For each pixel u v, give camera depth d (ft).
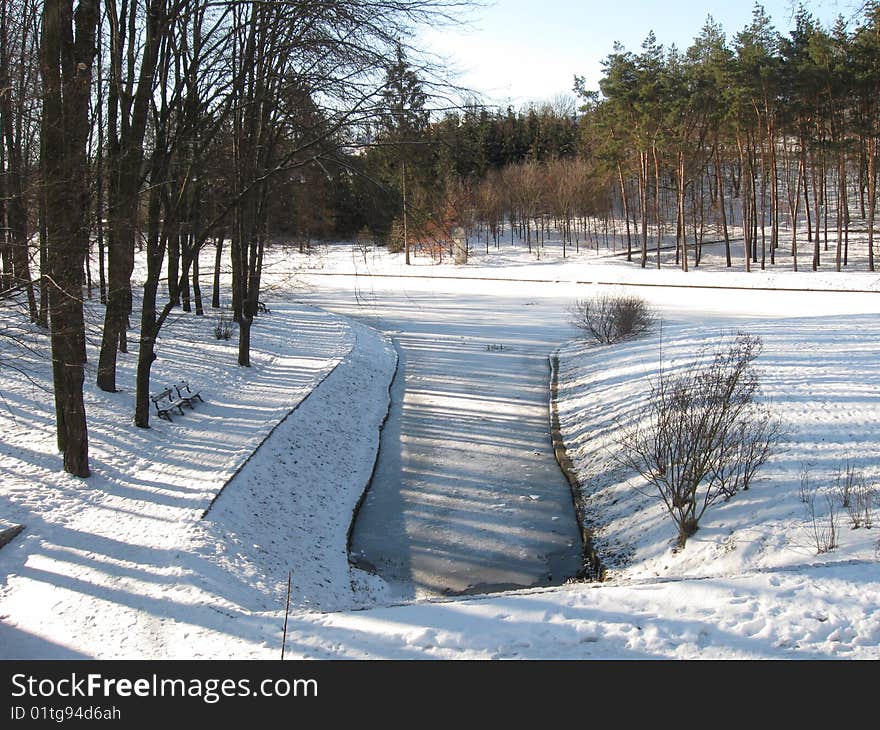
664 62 163.94
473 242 216.95
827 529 29.37
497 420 60.23
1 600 25.17
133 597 25.34
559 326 103.55
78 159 33.63
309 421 51.98
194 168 43.93
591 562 35.40
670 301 117.70
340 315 110.83
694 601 21.79
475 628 21.13
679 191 160.97
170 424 46.60
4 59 32.96
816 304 105.60
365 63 38.42
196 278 88.38
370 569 36.01
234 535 32.48
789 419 42.27
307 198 77.36
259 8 40.81
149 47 38.09
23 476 35.19
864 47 129.70
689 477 32.30
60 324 34.78
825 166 156.04
